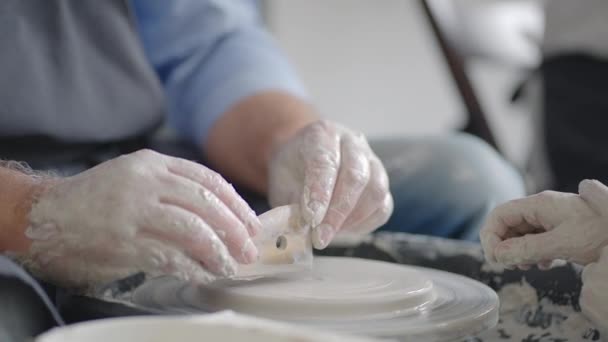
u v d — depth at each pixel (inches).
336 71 108.7
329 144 34.4
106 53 45.4
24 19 41.4
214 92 53.5
